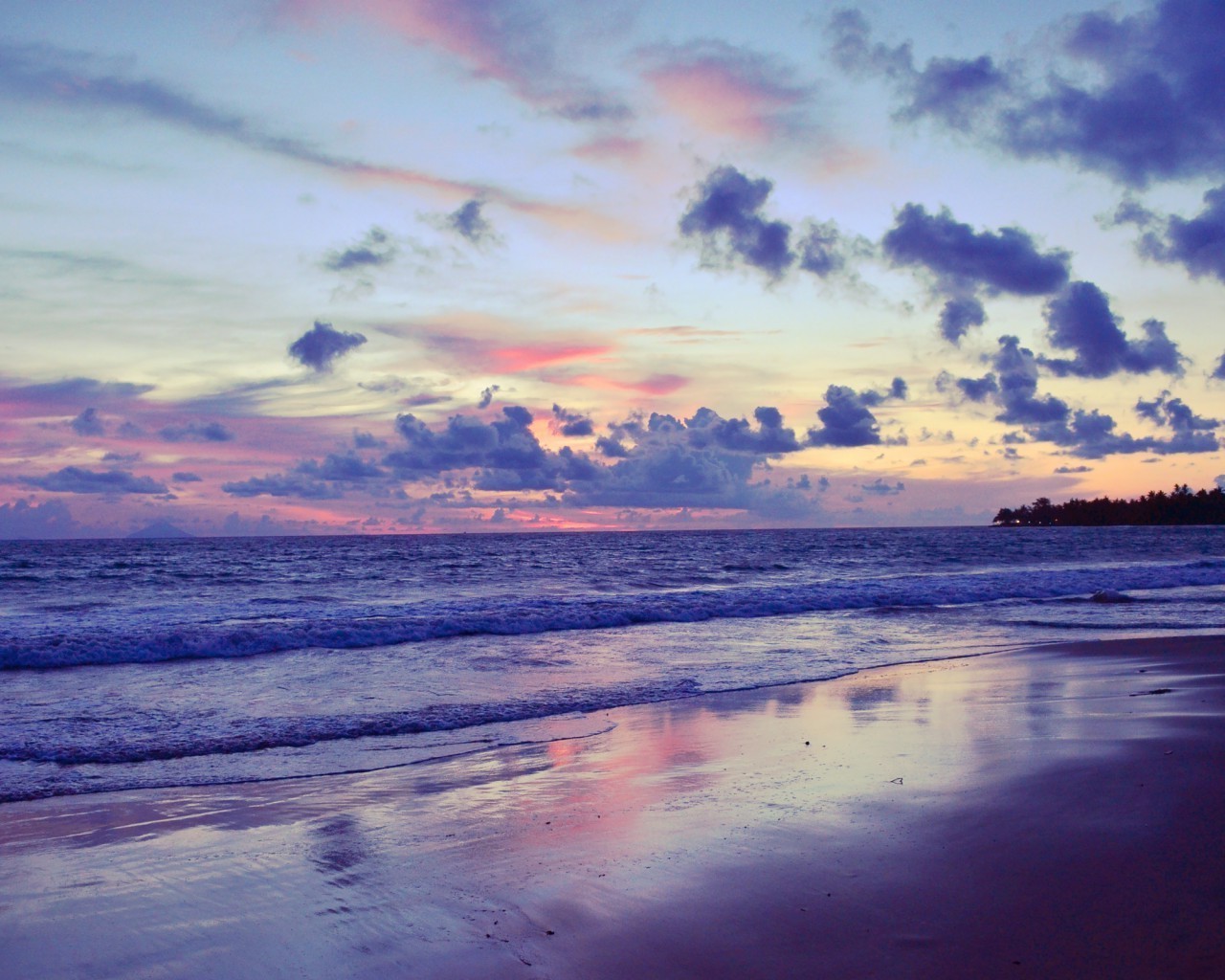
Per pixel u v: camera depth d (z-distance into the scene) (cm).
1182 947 354
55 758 773
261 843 535
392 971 361
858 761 691
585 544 9169
